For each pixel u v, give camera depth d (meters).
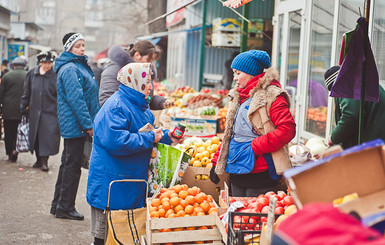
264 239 2.91
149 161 4.66
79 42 6.52
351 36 4.00
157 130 4.51
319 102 7.96
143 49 6.06
